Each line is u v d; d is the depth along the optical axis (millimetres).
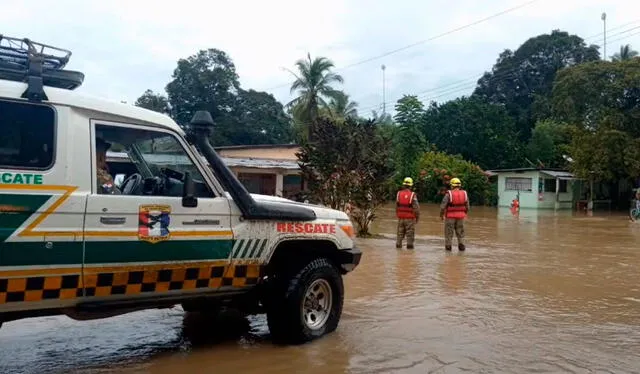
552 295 8461
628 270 11125
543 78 63438
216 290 5246
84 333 6066
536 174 38719
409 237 14156
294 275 5641
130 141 4961
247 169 24953
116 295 4609
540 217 29594
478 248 14602
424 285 9047
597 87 36469
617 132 34500
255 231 5336
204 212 5035
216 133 57438
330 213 6121
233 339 5910
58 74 4691
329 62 42594
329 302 6043
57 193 4285
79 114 4520
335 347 5633
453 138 53750
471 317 6977
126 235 4559
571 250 14523
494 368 5090
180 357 5289
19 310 4234
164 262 4781
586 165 36281
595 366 5199
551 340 6039
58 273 4285
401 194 14148
